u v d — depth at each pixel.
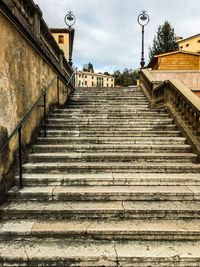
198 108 6.21
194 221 4.09
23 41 5.73
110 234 3.78
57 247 3.56
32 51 6.41
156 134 7.36
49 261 3.36
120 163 5.80
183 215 4.20
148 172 5.56
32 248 3.53
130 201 4.60
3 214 4.20
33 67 6.50
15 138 5.18
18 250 3.48
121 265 3.35
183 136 7.08
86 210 4.20
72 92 12.74
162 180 5.08
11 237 3.78
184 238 3.76
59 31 22.72
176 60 21.06
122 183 5.07
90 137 7.01
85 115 8.59
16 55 5.30
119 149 6.45
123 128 7.72
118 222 4.06
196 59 20.98
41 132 7.21
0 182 4.42
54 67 8.77
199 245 3.62
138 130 7.63
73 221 4.10
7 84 4.82
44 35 7.77
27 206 4.33
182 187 4.93
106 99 11.38
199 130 6.35
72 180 5.07
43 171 5.50
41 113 7.30
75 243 3.68
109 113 8.73
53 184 5.08
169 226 3.89
